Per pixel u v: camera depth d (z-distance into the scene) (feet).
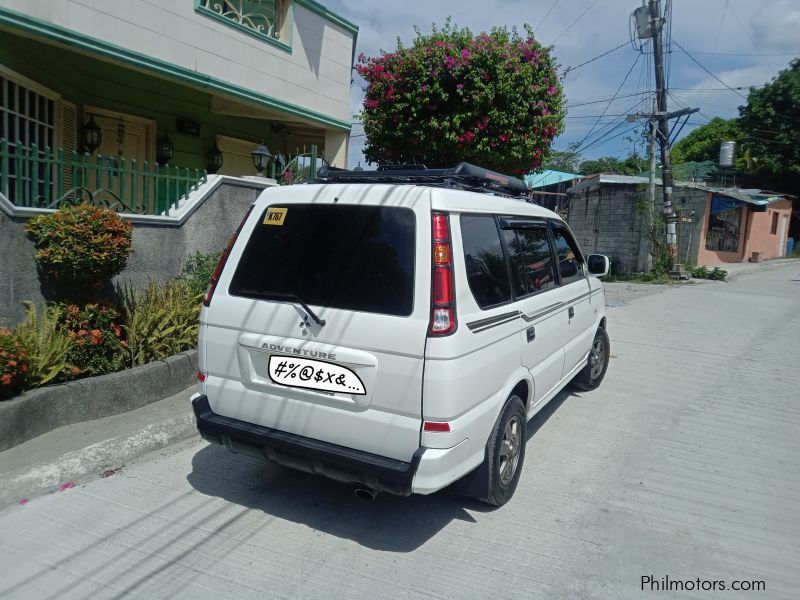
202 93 31.50
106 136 28.22
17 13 19.66
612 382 23.13
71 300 16.40
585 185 79.20
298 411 11.11
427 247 10.40
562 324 16.34
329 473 10.86
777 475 15.12
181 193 21.22
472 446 11.10
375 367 10.33
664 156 61.93
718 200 73.15
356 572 10.43
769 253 93.20
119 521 11.73
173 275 20.24
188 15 25.43
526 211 15.24
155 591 9.70
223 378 12.03
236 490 13.23
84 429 15.03
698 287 55.52
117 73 27.43
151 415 16.22
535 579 10.45
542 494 13.70
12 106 21.36
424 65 30.68
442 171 13.26
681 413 19.70
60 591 9.62
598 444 16.83
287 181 26.94
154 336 17.90
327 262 11.19
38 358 14.69
